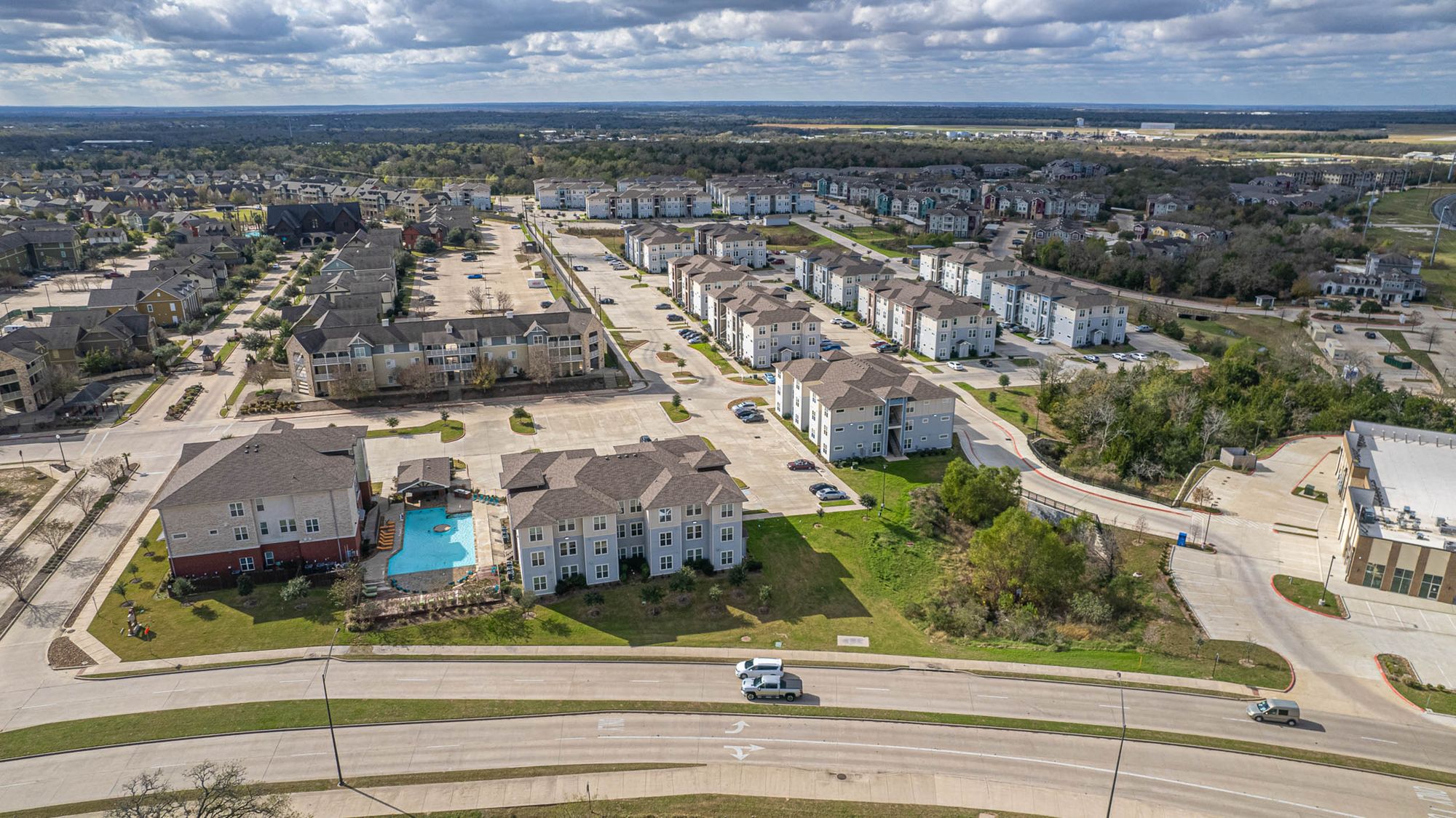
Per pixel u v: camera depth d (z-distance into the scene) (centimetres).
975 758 6931
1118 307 19050
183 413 14138
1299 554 10012
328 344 14650
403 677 7844
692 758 6912
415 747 6981
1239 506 11262
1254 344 19250
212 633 8412
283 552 9500
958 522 10969
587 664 8081
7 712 7262
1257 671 7944
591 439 13350
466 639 8412
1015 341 19488
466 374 15538
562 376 15938
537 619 8775
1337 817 6322
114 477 11519
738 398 15400
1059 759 6906
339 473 9581
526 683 7800
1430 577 8994
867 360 13988
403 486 11062
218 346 18000
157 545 10019
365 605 8738
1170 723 7300
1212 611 8906
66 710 7319
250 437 10038
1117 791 6581
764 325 16862
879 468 12469
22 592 9038
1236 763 6838
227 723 7188
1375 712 7406
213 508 9144
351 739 7050
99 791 6450
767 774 6756
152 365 16112
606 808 6394
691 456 10262
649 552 9431
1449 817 6303
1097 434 13450
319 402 14650
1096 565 9738
